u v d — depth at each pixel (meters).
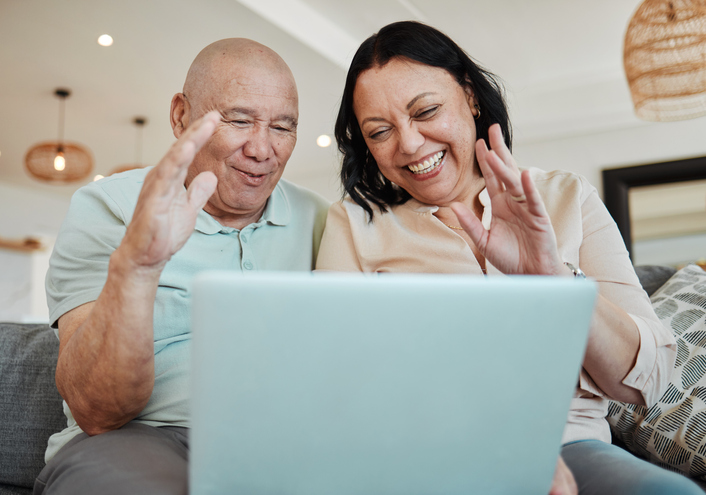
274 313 0.49
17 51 4.02
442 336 0.51
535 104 5.23
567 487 0.68
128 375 0.81
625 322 0.91
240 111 1.12
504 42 4.42
